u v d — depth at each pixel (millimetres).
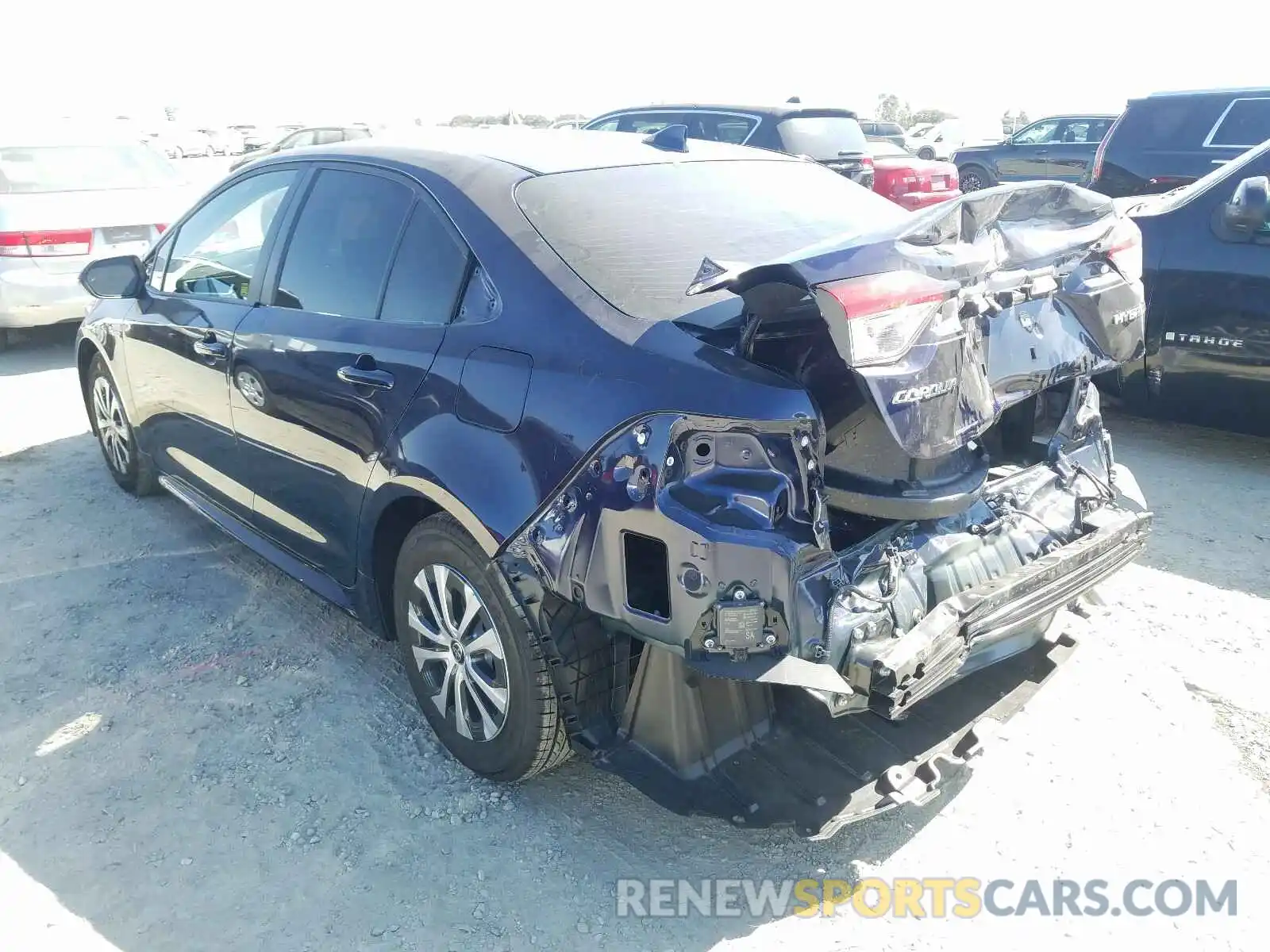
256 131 38688
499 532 2518
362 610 3250
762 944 2402
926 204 12039
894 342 2156
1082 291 2859
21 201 7586
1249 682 3408
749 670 2178
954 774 2506
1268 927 2445
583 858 2670
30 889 2545
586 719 2570
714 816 2371
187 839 2717
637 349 2373
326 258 3309
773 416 2148
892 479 2436
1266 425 5211
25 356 8273
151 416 4391
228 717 3244
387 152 3270
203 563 4336
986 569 2578
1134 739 3123
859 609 2266
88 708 3293
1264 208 4914
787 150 10086
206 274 3971
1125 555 2908
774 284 2219
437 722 2994
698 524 2184
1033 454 3127
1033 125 17844
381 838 2727
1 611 3908
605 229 2803
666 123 10984
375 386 2916
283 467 3436
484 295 2750
